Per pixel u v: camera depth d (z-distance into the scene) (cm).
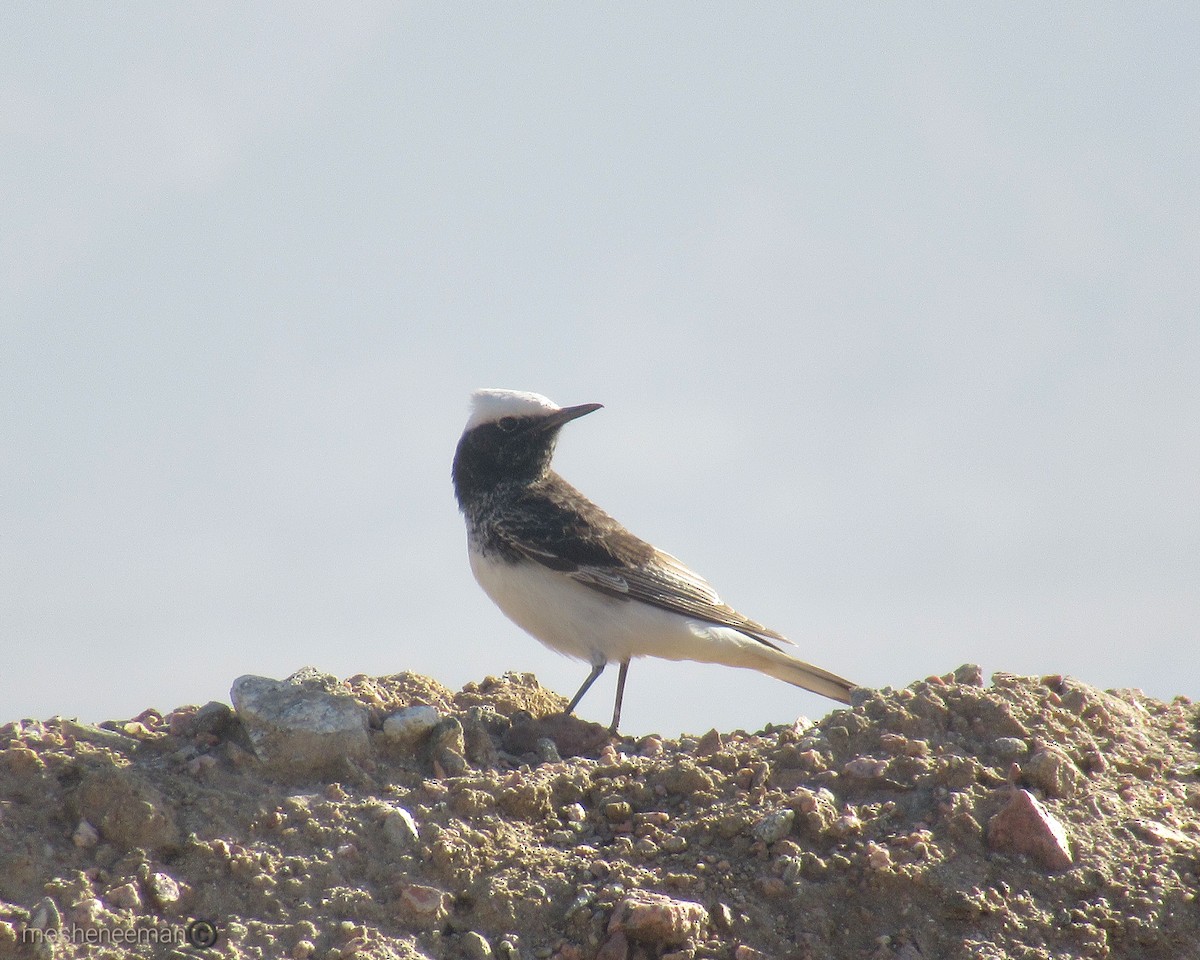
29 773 1144
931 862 1126
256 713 1248
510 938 1054
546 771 1292
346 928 1027
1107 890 1120
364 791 1222
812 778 1247
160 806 1107
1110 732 1370
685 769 1249
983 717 1330
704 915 1070
